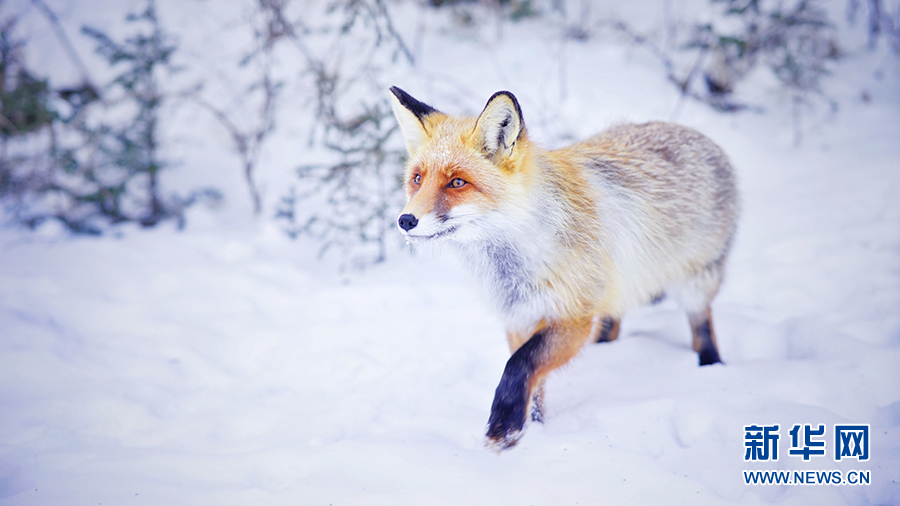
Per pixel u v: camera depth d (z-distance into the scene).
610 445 3.19
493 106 3.14
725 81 9.47
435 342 4.72
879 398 3.53
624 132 4.31
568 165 3.72
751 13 8.98
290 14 9.55
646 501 2.70
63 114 7.75
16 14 8.65
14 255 6.27
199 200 7.99
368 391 3.94
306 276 6.12
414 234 3.09
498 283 3.58
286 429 3.50
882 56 10.03
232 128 7.82
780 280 5.47
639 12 11.09
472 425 3.48
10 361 4.16
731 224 4.34
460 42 10.33
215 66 9.27
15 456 3.24
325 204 7.71
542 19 10.89
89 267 6.06
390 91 3.60
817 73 8.85
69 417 3.66
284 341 4.79
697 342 4.34
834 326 4.43
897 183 6.90
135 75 7.50
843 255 5.62
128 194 7.69
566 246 3.39
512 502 2.74
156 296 5.60
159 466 3.04
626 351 4.39
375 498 2.75
